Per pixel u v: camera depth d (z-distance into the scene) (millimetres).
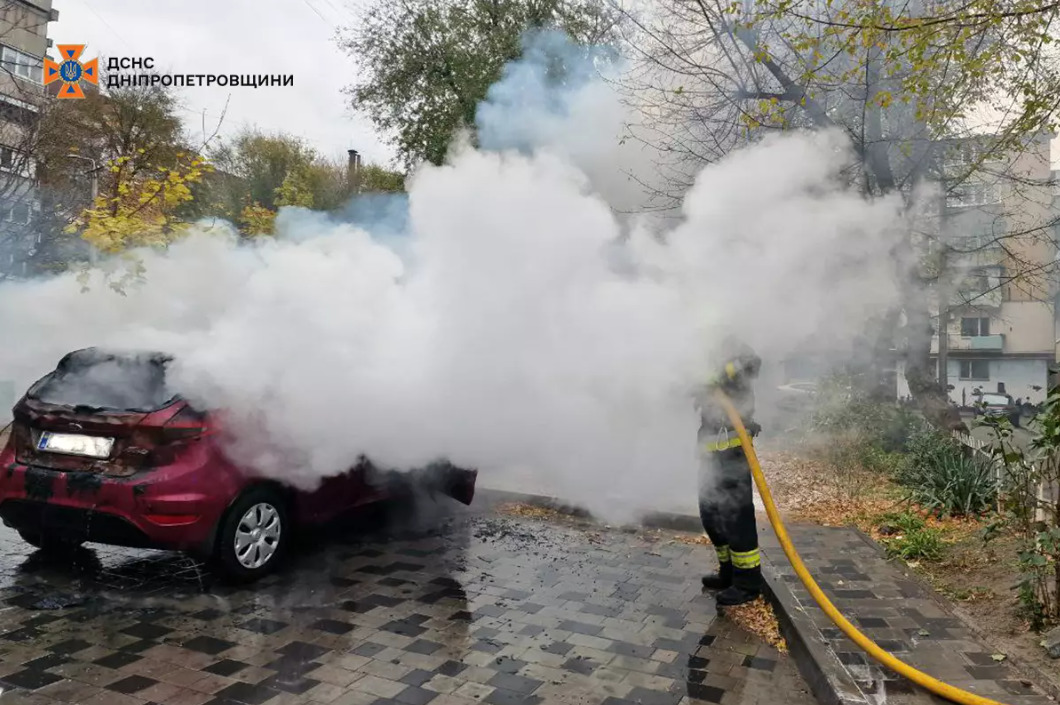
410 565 5547
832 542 5898
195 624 4371
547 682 3768
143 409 4711
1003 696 3367
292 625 4395
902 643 3947
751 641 4312
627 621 4566
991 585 4781
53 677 3682
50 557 5480
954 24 6289
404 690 3648
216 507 4730
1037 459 4359
